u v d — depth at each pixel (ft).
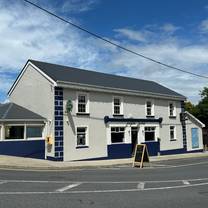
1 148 79.77
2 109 87.25
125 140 100.37
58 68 96.58
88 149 89.35
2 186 39.22
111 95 97.81
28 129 83.92
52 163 72.08
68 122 85.30
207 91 164.14
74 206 29.53
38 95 88.22
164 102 117.70
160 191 38.68
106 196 34.76
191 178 51.90
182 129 124.67
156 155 110.52
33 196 33.50
